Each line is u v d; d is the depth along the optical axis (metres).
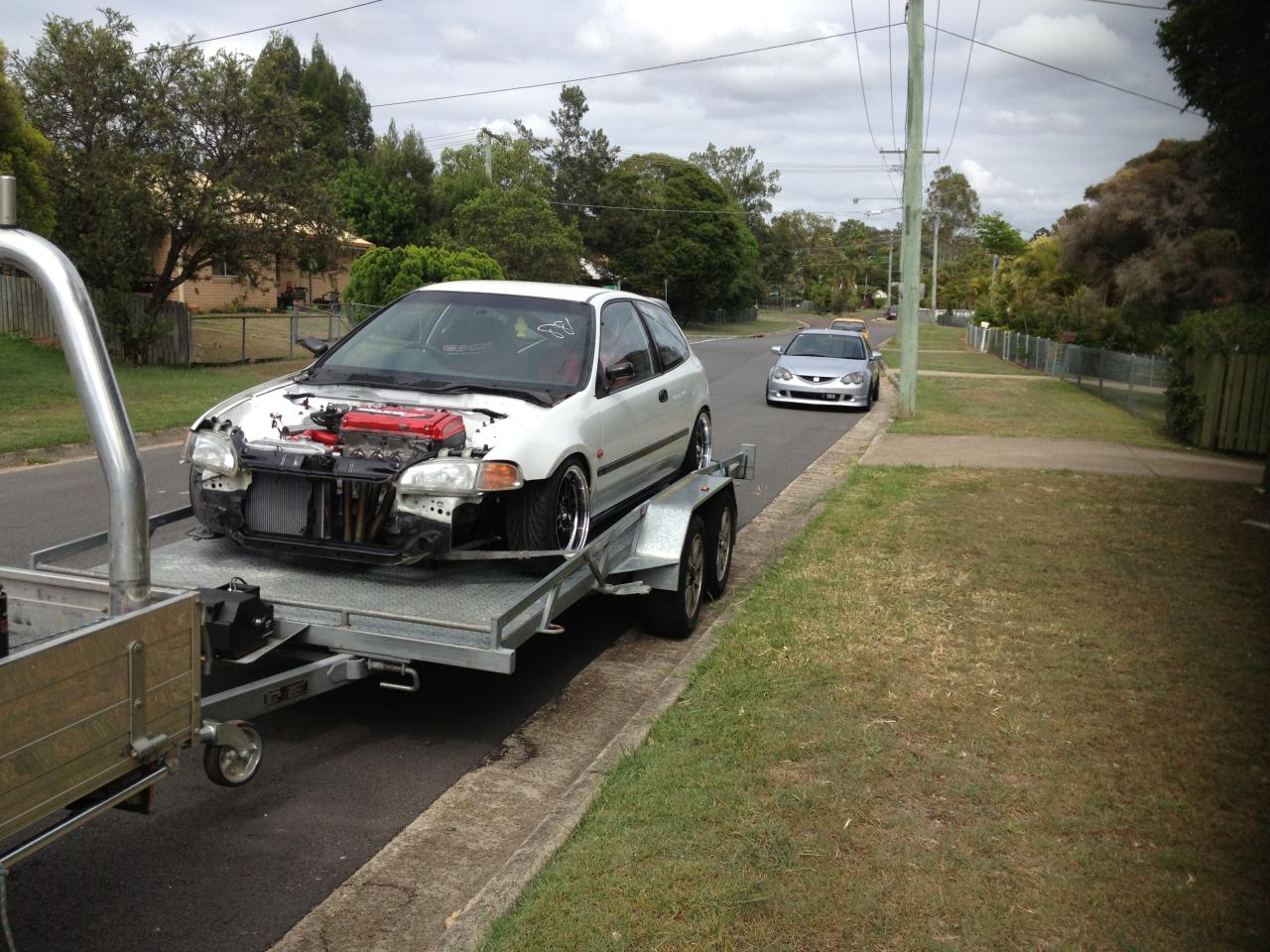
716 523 6.94
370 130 63.81
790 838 3.80
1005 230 105.44
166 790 4.27
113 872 3.65
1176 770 4.43
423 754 4.71
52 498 9.62
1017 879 3.59
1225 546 8.50
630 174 68.81
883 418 19.09
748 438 15.91
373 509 4.96
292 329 27.70
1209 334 15.48
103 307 21.78
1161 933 3.30
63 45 21.88
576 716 5.18
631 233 67.38
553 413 5.50
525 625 4.55
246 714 3.74
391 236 49.47
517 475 5.00
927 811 4.04
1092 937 3.27
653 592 6.15
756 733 4.70
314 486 4.96
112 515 2.82
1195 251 31.66
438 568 5.24
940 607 6.68
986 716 4.95
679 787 4.16
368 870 3.73
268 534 5.05
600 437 5.98
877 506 10.02
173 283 23.52
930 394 23.55
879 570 7.57
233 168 22.95
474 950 3.13
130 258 21.80
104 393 2.76
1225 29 15.23
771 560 8.38
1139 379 19.95
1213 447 15.05
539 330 6.32
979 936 3.27
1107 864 3.69
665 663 5.93
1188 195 32.19
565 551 5.14
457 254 32.31
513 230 49.09
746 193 104.44
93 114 21.97
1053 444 14.93
